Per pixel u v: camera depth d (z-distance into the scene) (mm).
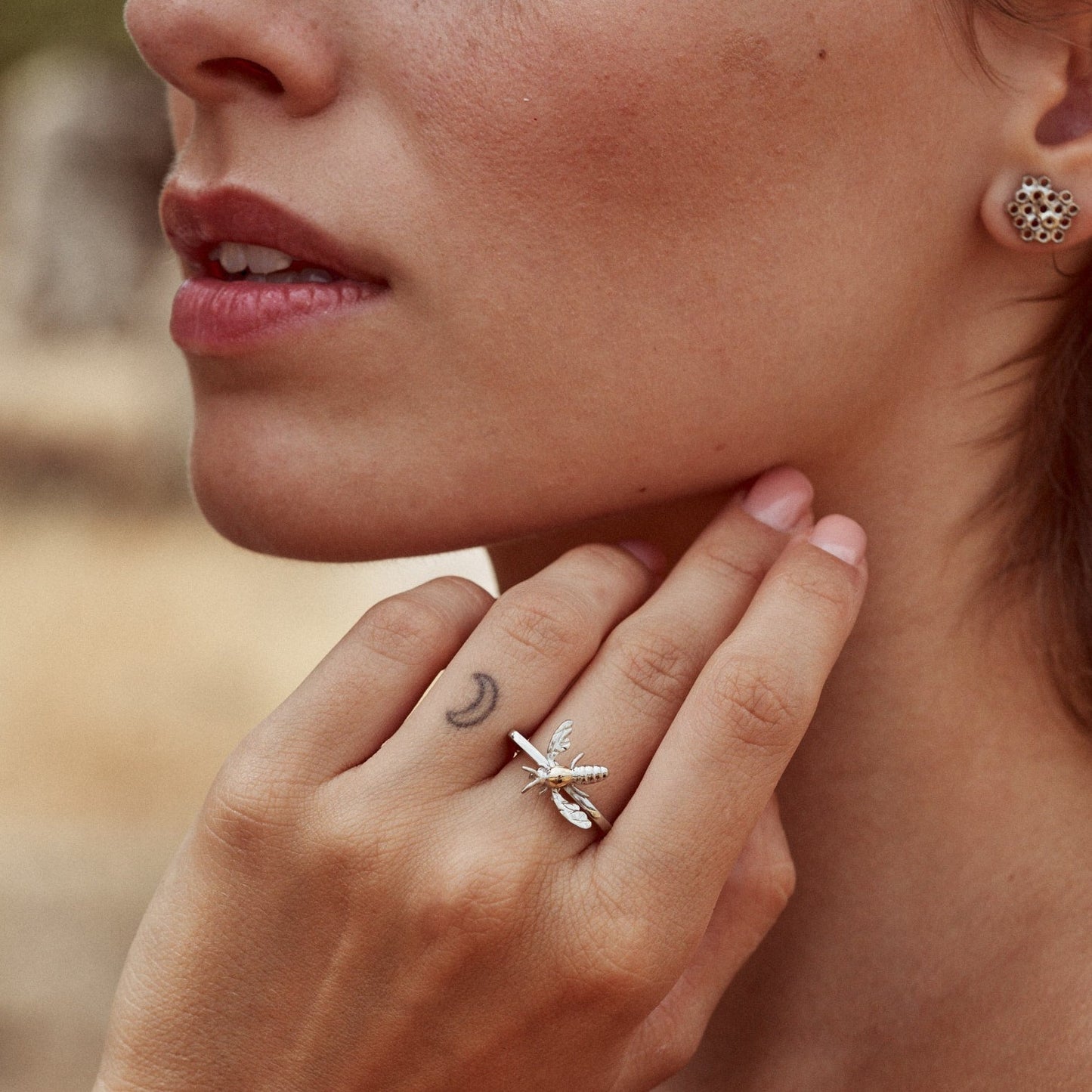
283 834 486
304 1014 487
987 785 520
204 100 494
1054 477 520
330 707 493
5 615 2506
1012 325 518
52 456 3211
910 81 492
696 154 482
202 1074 490
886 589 522
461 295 488
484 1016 482
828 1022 527
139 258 3973
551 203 483
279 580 2805
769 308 492
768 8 480
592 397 492
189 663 2324
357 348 494
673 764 482
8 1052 1212
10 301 4078
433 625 501
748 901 506
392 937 482
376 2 484
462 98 481
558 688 493
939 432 518
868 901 527
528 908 478
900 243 500
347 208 487
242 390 503
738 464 505
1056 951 508
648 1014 486
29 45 3980
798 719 483
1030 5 498
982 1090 508
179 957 490
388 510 499
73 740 1979
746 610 500
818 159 488
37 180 3934
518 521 501
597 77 479
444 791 485
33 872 1552
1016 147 503
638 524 537
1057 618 518
